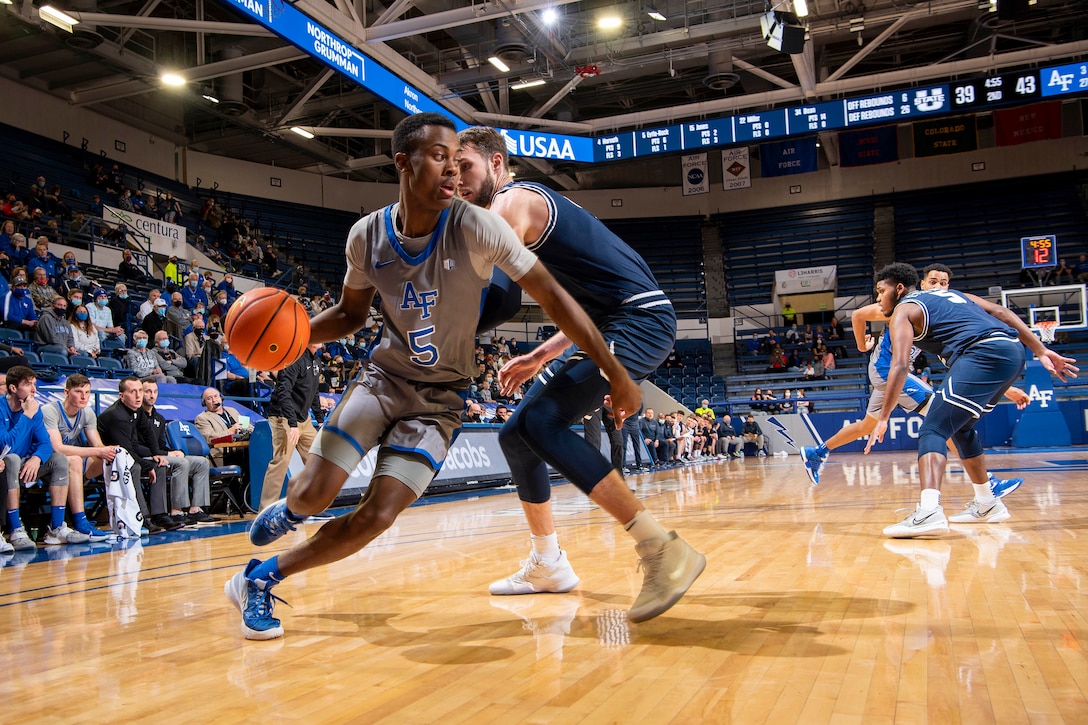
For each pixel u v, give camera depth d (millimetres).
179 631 2127
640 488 8141
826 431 16688
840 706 1313
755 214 22750
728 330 21641
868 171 22219
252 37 15672
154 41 15281
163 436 5758
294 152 19656
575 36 15156
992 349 3457
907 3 14602
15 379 4578
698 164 20266
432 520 5387
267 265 17297
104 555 4141
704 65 17953
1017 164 21172
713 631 1878
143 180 17266
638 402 1868
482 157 2297
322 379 10719
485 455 9125
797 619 1962
